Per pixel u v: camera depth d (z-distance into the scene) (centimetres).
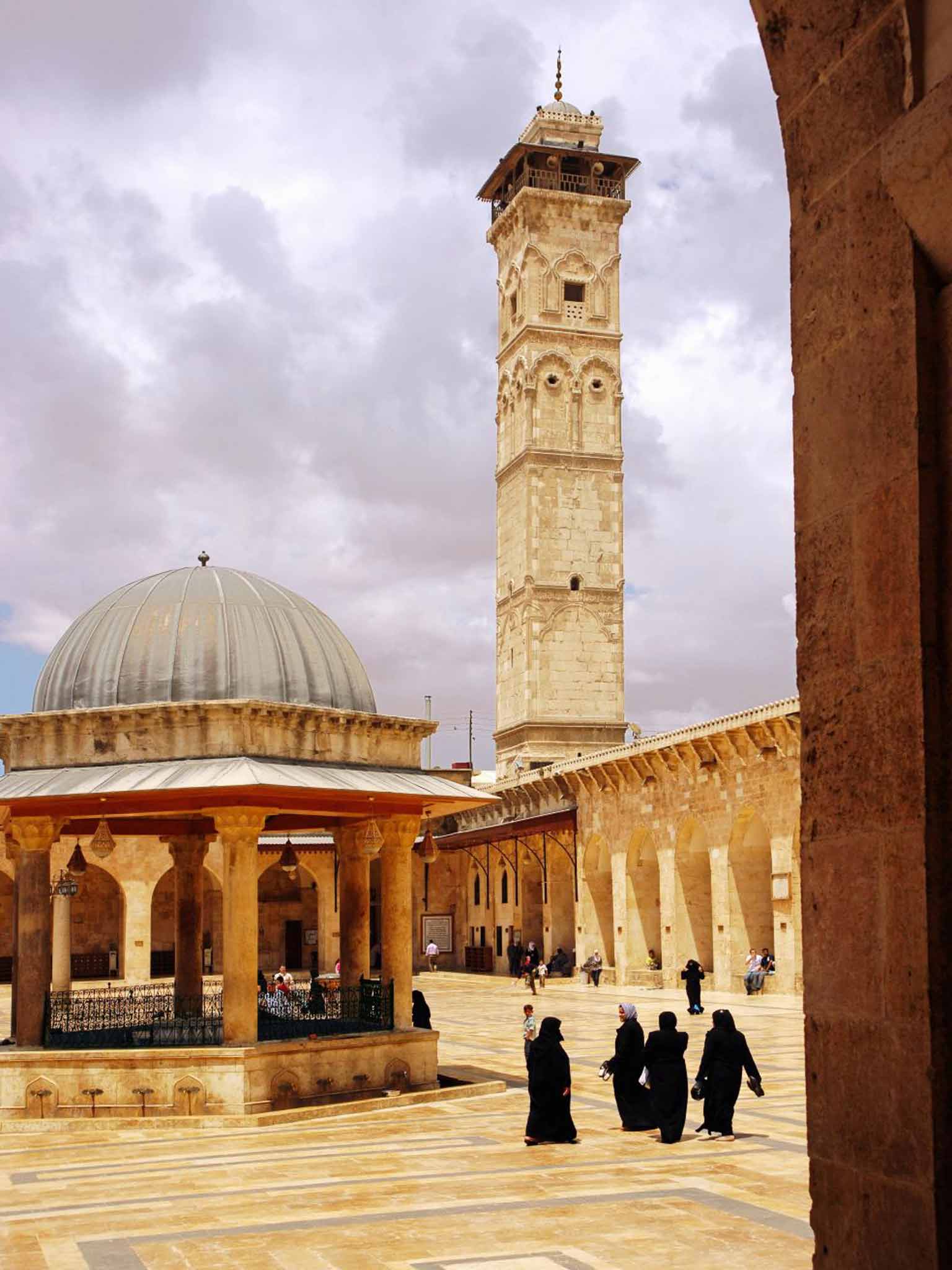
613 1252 1144
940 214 525
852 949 565
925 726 527
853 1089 560
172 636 2173
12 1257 1166
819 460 606
